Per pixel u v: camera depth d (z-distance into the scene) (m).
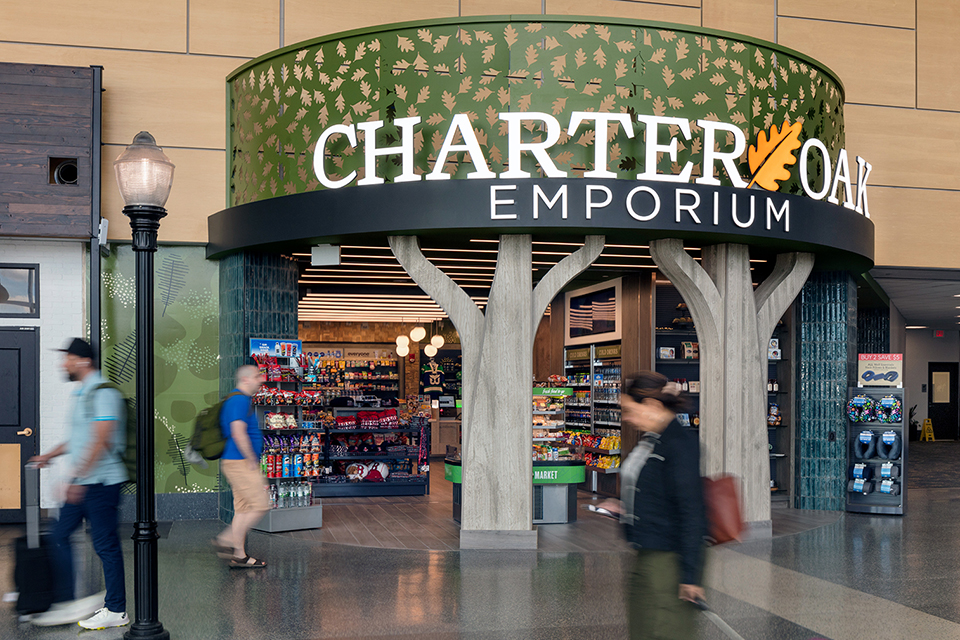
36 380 9.33
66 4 9.73
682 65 8.02
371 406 12.84
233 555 7.14
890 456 10.41
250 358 9.17
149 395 4.97
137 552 4.96
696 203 7.75
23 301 9.35
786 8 11.46
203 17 9.97
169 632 5.27
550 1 10.75
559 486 9.53
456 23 7.87
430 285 8.07
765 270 10.95
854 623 5.55
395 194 7.75
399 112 7.94
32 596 5.36
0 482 9.19
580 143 7.80
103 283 9.66
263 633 5.31
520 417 8.02
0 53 9.60
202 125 9.89
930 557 7.71
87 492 5.25
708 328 8.66
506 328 8.01
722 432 8.66
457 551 7.89
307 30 10.18
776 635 5.29
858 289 12.88
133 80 9.80
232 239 8.99
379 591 6.37
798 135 8.41
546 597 6.21
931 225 11.81
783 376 11.27
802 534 8.96
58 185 9.02
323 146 8.09
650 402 3.85
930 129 11.88
